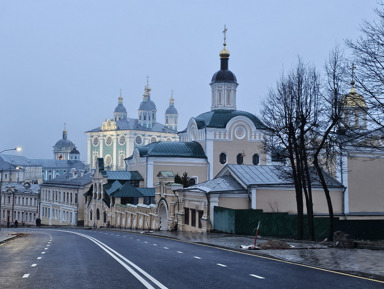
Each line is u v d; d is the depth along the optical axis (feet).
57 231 185.06
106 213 221.05
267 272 47.60
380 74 72.54
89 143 577.43
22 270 51.65
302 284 40.73
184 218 137.39
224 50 230.07
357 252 64.28
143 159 223.10
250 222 106.73
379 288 38.86
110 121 567.59
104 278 45.27
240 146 216.74
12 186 357.20
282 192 127.44
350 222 98.02
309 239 94.07
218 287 39.60
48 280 44.47
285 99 98.43
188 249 75.61
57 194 301.84
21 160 599.16
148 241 98.84
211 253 68.08
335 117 88.63
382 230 98.78
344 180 135.13
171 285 40.88
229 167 135.74
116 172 230.07
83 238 116.37
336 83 88.89
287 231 102.06
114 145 556.92
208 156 213.66
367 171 137.69
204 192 120.57
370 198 137.39
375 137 90.94
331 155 99.81
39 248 83.41
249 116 220.02
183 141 241.76
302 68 107.34
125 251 73.05
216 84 227.40
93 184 244.22
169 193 146.20
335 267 50.31
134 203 211.20
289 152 98.48
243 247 71.67
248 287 39.47
